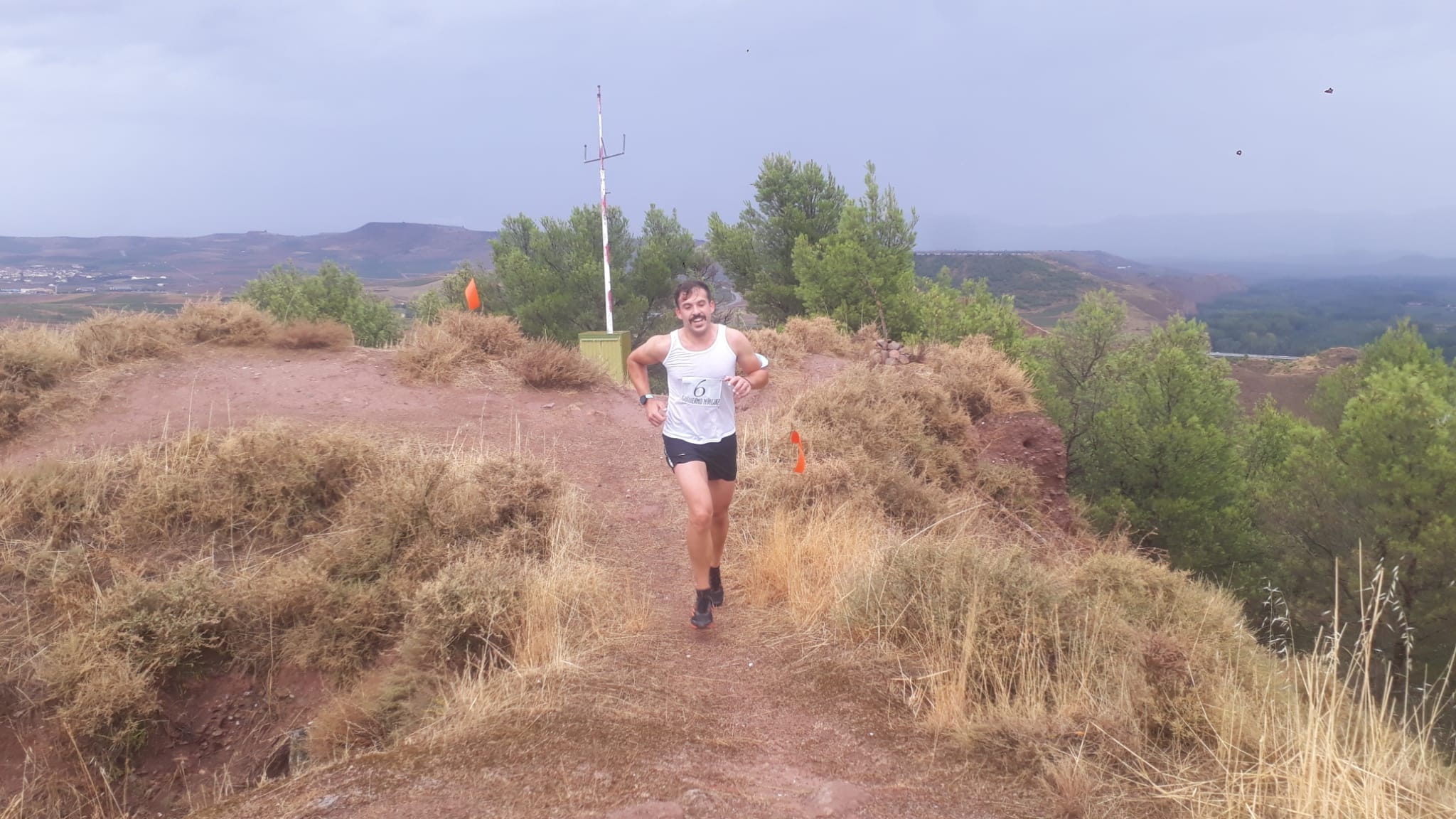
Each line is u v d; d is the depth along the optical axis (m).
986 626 3.99
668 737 3.18
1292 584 17.94
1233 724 3.35
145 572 4.93
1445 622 14.30
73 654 4.07
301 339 9.09
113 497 5.46
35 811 3.71
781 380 10.81
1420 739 3.46
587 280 24.05
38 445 6.06
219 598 4.53
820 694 3.72
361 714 3.72
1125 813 2.82
